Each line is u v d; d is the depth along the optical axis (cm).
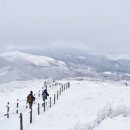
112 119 1434
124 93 2973
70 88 4284
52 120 2045
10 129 2023
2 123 2308
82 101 2666
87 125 1477
